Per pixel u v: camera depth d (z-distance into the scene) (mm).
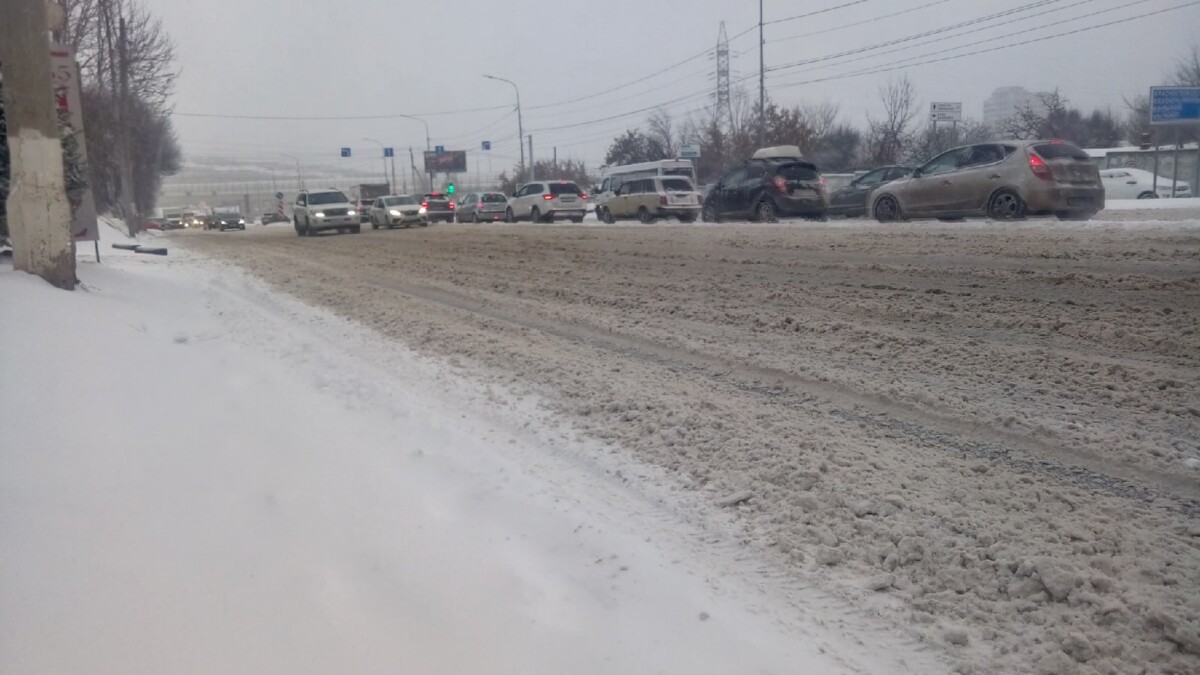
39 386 5312
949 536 4188
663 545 4270
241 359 8156
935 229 16766
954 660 3281
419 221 38625
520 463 5457
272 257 22469
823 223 20750
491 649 3326
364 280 16000
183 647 3029
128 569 3422
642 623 3545
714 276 12883
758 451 5406
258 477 4738
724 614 3607
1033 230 15273
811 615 3617
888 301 9750
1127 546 3979
